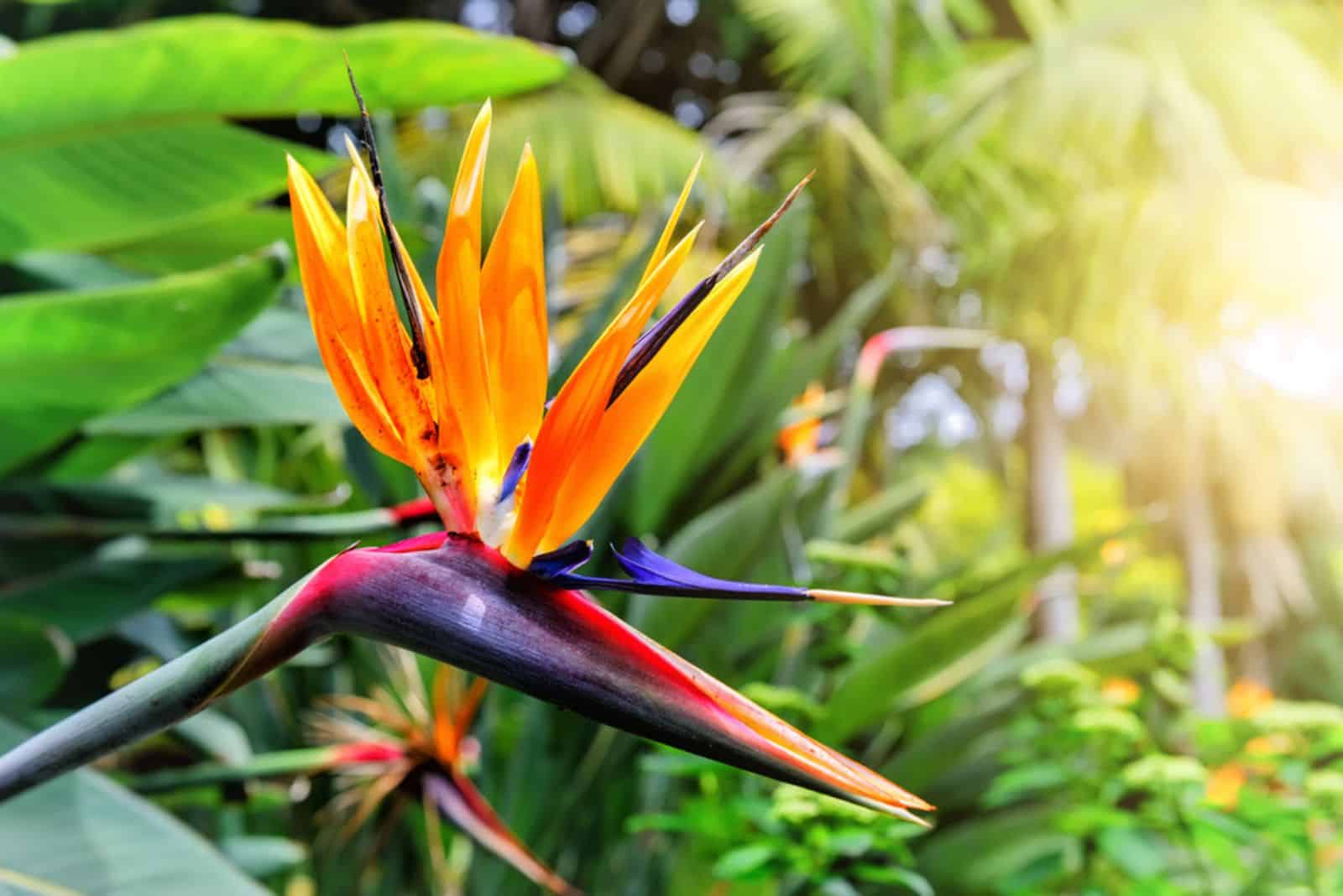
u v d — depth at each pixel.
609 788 1.45
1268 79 5.01
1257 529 7.97
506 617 0.60
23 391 1.16
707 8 6.92
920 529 6.27
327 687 1.81
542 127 4.84
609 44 7.21
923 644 1.39
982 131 5.27
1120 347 5.43
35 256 1.47
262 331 1.43
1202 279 4.81
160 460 2.40
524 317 0.63
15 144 1.16
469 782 1.20
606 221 5.24
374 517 1.17
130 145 1.18
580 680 0.59
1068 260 5.14
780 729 0.59
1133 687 1.56
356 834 1.54
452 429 0.62
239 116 1.16
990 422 6.41
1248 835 1.14
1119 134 4.93
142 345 1.08
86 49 1.04
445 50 1.11
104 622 1.41
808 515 1.71
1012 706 1.60
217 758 1.45
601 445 0.62
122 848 0.92
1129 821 1.18
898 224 5.25
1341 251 4.52
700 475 1.56
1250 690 1.71
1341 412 6.03
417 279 0.63
